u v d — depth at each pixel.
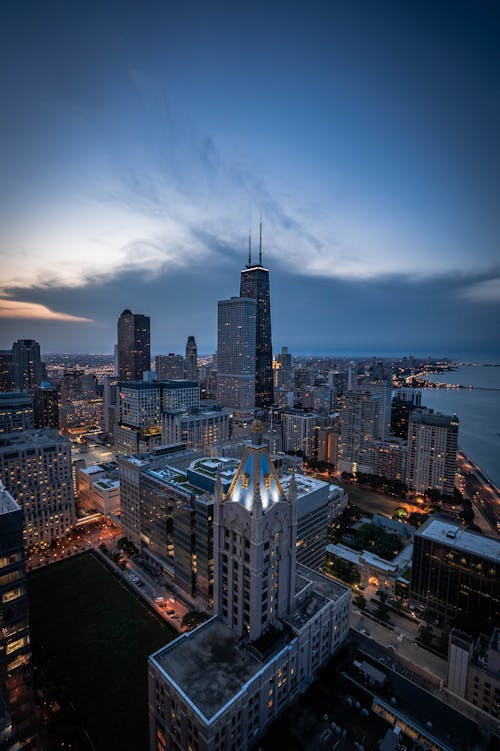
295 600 100.06
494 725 99.81
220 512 90.75
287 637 88.06
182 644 86.44
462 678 113.19
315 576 119.56
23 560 97.88
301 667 91.56
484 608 149.62
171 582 177.00
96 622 150.00
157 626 148.00
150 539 189.75
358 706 86.62
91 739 104.38
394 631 151.88
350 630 114.19
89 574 183.12
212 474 169.75
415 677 98.50
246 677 78.06
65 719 106.25
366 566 181.88
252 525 82.31
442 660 137.12
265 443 88.56
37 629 146.12
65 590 170.75
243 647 85.44
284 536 91.00
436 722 84.56
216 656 83.25
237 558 87.31
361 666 96.06
